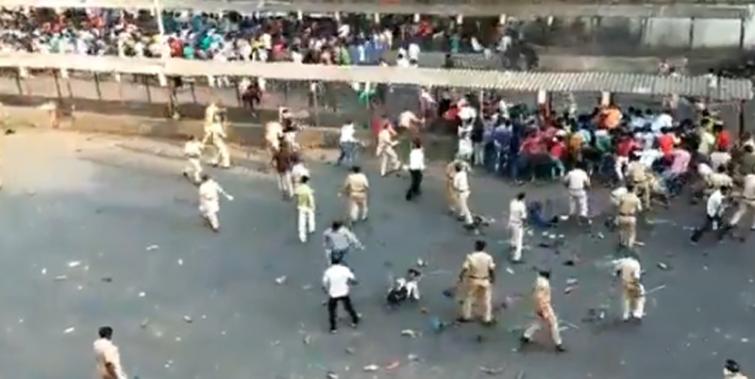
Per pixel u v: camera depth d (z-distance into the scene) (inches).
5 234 1211.9
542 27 1614.2
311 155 1370.6
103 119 1536.7
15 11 1801.2
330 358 937.5
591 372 892.6
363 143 1385.3
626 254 1080.8
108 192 1306.6
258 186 1298.0
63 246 1176.2
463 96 1385.3
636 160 1186.6
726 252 1081.4
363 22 1637.6
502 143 1259.8
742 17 1480.1
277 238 1166.3
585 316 976.3
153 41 1594.5
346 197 1239.5
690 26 1555.1
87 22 1750.7
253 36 1615.4
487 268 952.9
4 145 1471.5
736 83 1284.4
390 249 1119.6
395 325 981.2
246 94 1485.0
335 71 1409.9
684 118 1332.4
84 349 977.5
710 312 974.4
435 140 1353.3
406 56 1507.1
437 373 904.9
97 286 1088.2
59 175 1366.9
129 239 1184.2
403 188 1263.5
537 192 1229.7
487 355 926.4
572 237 1125.1
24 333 1010.7
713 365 894.4
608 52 1563.7
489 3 1589.6
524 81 1327.5
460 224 1167.6
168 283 1085.8
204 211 1186.6
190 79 1540.4
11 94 1627.7
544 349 929.5
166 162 1391.5
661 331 948.0
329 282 960.9
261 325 997.8
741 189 1135.6
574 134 1243.8
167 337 987.9
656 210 1175.0
